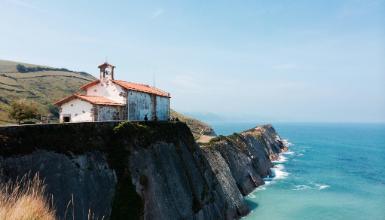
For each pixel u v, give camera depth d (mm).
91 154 36594
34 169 30109
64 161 33125
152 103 64438
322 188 85438
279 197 75875
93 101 49000
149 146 44688
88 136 37406
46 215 10609
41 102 148375
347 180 96188
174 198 44562
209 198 54188
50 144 32750
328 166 121938
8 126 29844
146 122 47812
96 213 33594
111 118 52469
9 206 9852
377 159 143500
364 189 84938
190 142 57688
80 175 34000
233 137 98812
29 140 31062
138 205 38125
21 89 160125
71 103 50125
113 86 56031
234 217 59875
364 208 68125
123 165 39312
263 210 66125
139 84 66812
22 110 60312
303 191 81812
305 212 65000
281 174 104875
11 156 28969
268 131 164125
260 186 86562
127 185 38344
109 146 39688
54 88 186875
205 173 57562
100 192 35250
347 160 139250
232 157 81438
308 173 106812
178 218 43062
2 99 132375
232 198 62938
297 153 161375
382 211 66000
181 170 49688
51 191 30375
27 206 10008
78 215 31484
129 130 42375
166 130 51500
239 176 79250
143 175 40781
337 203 71500
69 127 35531
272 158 131875
